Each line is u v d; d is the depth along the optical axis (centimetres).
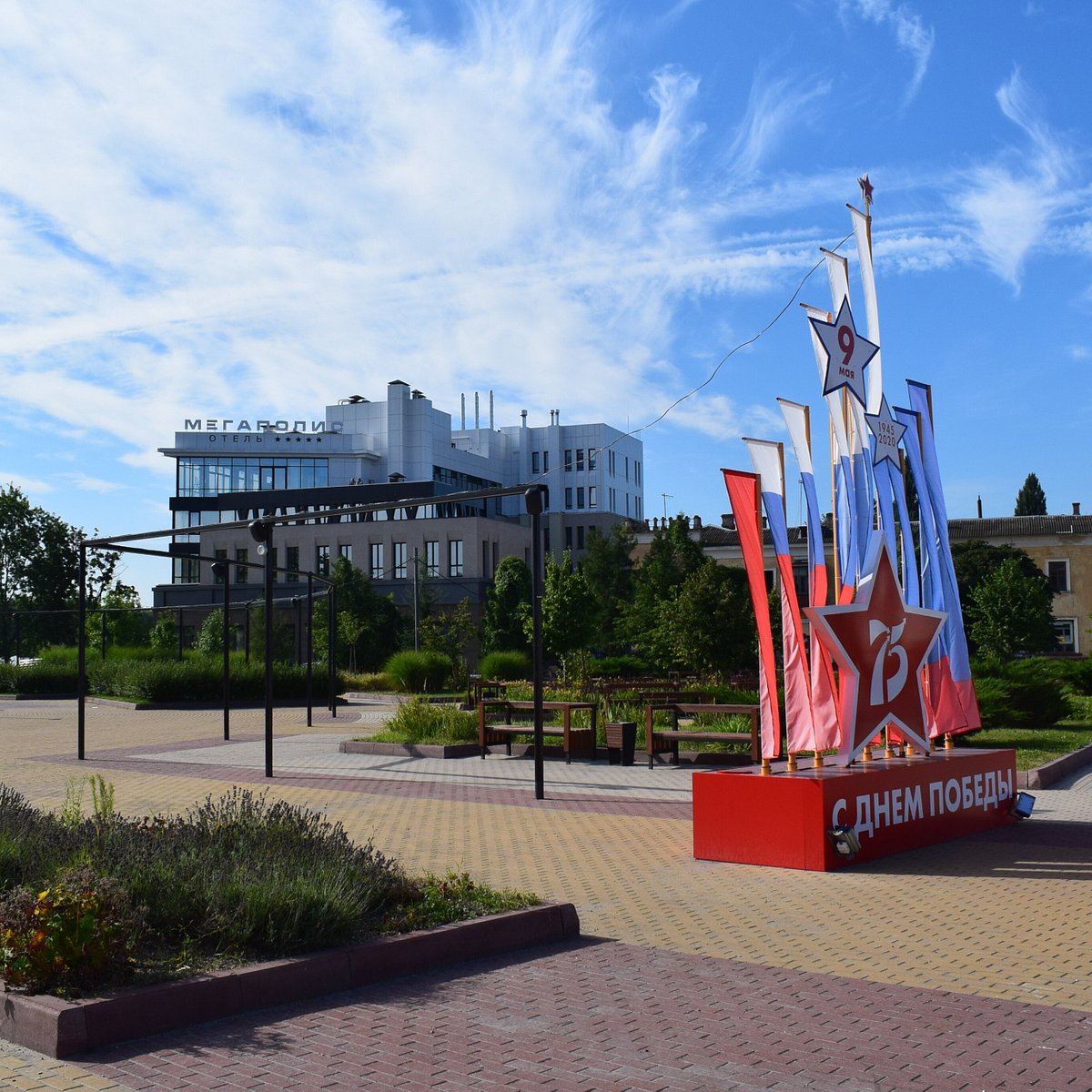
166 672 3919
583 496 10056
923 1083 493
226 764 2003
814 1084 493
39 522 7469
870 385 1273
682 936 768
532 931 743
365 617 6806
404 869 931
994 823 1255
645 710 2058
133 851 750
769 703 1059
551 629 5866
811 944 746
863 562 1170
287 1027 569
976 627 5362
